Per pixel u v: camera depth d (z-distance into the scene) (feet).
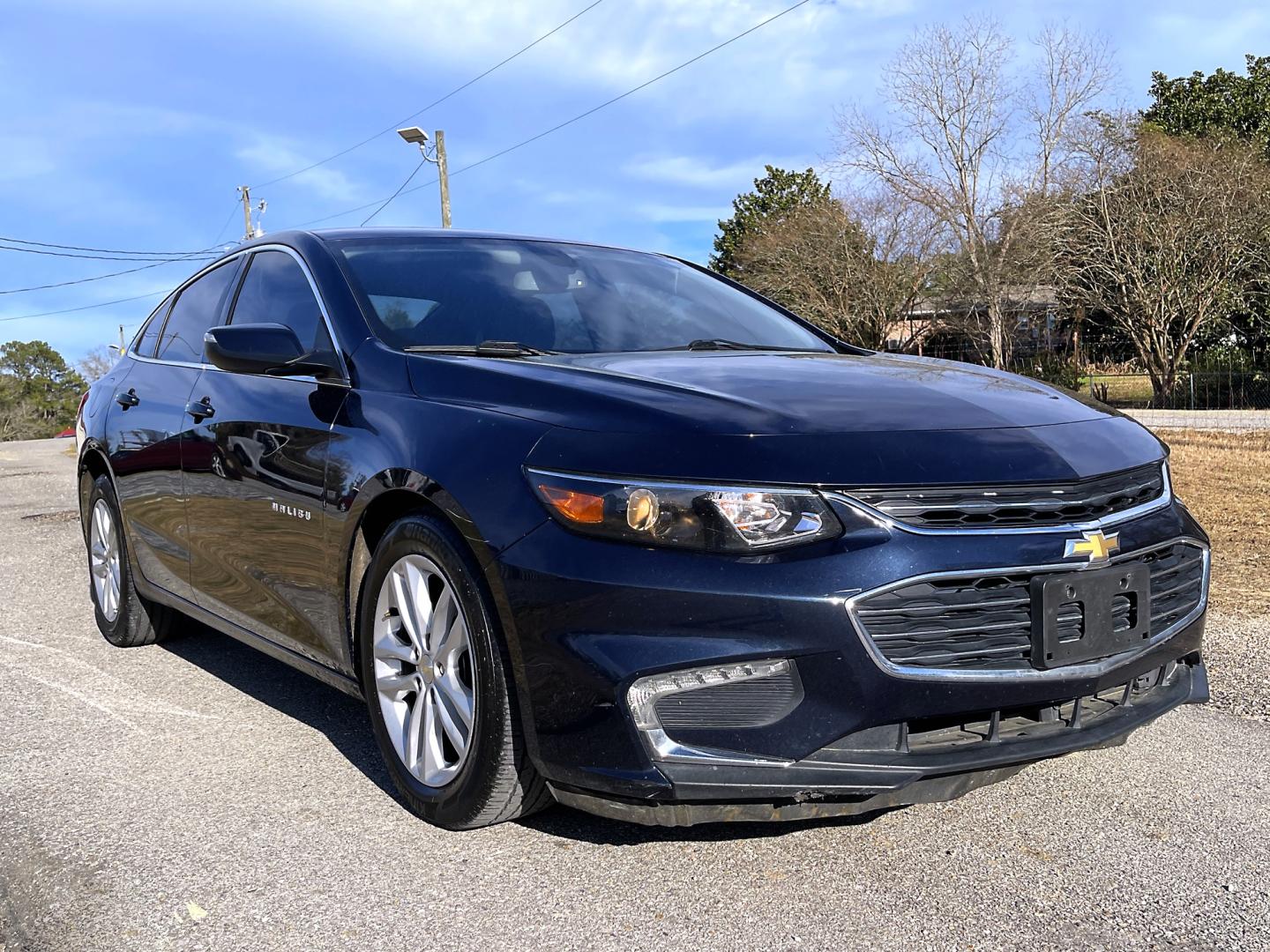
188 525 12.51
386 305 10.82
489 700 8.12
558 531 7.70
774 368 9.73
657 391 8.48
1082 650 7.83
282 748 10.96
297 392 10.70
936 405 8.61
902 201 110.83
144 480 13.55
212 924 7.48
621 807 7.63
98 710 12.29
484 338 10.69
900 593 7.34
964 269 106.42
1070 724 8.16
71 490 39.96
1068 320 118.93
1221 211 98.27
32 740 11.34
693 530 7.35
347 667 9.90
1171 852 8.49
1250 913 7.54
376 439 9.31
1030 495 7.80
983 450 7.93
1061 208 101.86
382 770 10.36
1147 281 103.19
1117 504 8.35
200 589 12.59
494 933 7.32
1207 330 109.50
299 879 8.11
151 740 11.26
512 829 8.96
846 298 116.57
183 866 8.34
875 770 7.38
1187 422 65.41
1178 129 129.08
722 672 7.31
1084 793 9.69
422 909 7.65
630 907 7.65
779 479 7.39
